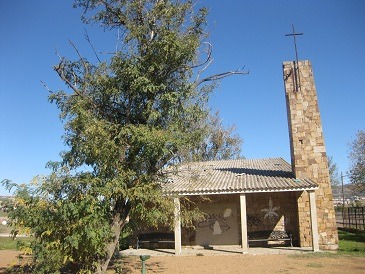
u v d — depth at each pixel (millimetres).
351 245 20141
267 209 20422
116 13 11398
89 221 9055
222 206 20953
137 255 18281
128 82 10875
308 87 20531
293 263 14641
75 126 9734
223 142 41781
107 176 9969
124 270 13867
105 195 9594
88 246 9375
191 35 11383
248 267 13953
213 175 21953
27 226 9281
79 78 10969
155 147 9992
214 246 20484
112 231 10070
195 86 11484
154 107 10961
